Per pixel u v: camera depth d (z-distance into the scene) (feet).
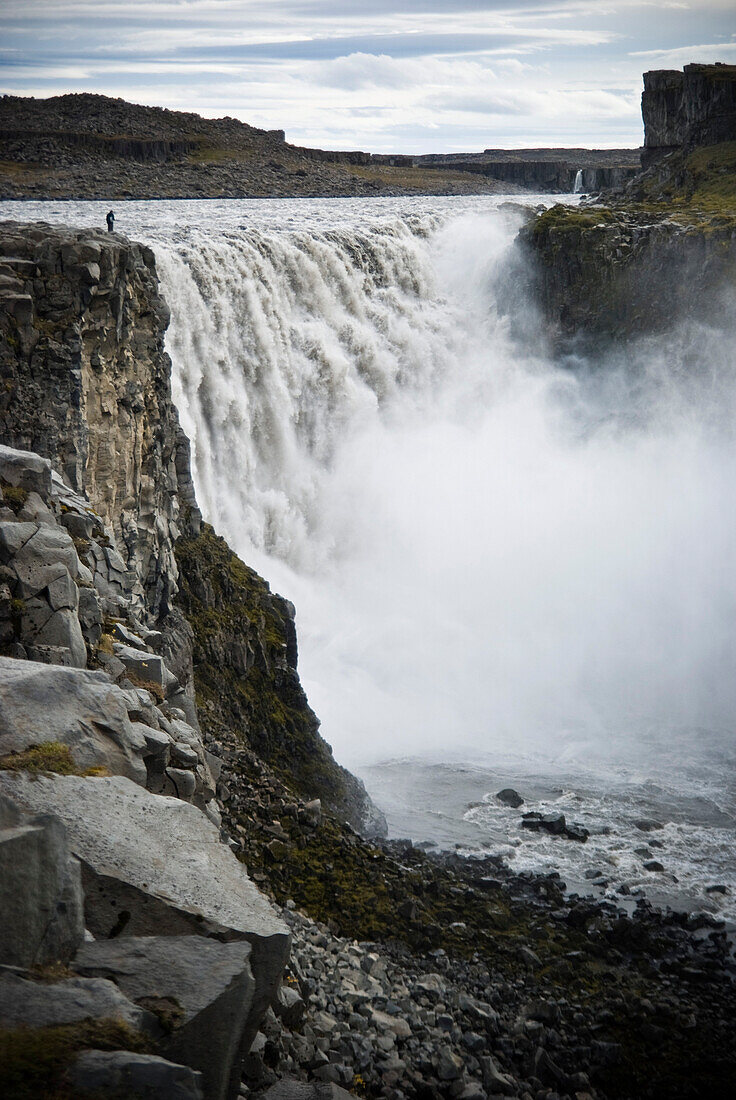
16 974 27.32
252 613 125.29
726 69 497.46
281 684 121.19
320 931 72.95
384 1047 54.44
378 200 572.92
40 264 98.27
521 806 134.10
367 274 271.90
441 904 88.12
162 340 124.77
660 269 309.42
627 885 107.65
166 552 112.98
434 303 297.53
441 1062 56.13
